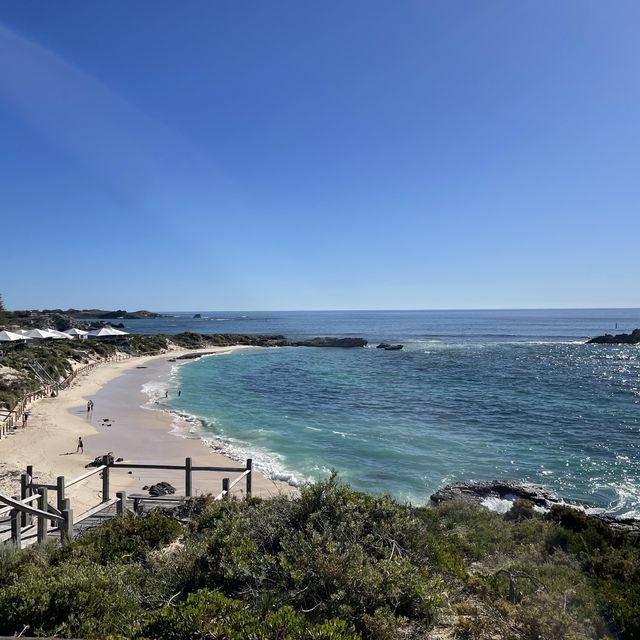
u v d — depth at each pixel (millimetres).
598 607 5574
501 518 11562
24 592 4535
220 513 7973
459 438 24375
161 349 78750
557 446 23000
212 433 25391
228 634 3404
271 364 60281
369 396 36500
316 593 4375
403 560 5027
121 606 4664
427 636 4277
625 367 52062
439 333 125312
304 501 6473
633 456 21438
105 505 11203
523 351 72188
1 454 20172
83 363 57875
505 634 4453
